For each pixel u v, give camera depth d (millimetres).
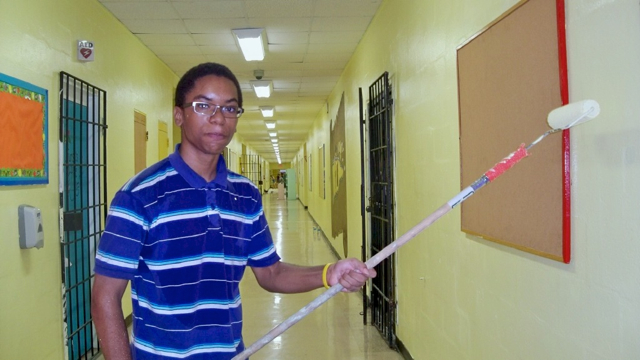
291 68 6973
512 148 1917
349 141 6656
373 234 4848
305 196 19656
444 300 2838
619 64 1327
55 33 3318
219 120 1308
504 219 2006
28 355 2912
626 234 1315
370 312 5035
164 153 6527
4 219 2676
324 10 4559
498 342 2113
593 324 1459
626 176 1312
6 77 2662
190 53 5977
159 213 1260
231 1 4262
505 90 1966
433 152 2990
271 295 5918
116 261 1205
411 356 3607
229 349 1320
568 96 1558
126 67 4898
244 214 1418
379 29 4555
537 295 1783
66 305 3385
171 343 1257
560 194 1600
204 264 1294
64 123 3465
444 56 2760
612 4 1349
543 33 1676
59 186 3334
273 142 21016
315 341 4234
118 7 4301
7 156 2666
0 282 2625
